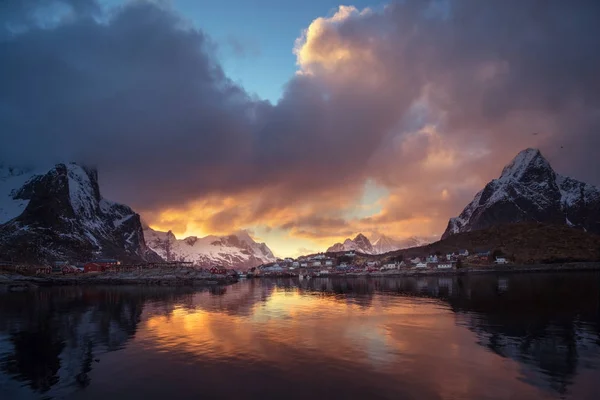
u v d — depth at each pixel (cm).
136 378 3139
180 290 14025
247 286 17350
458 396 2652
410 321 5622
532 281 13475
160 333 4966
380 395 2684
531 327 4925
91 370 3388
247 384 2938
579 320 5341
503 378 2991
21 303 8962
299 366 3369
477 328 4944
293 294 11669
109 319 6262
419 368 3259
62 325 5694
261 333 4859
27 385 3045
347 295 10762
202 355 3797
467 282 14800
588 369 3183
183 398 2703
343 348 3984
